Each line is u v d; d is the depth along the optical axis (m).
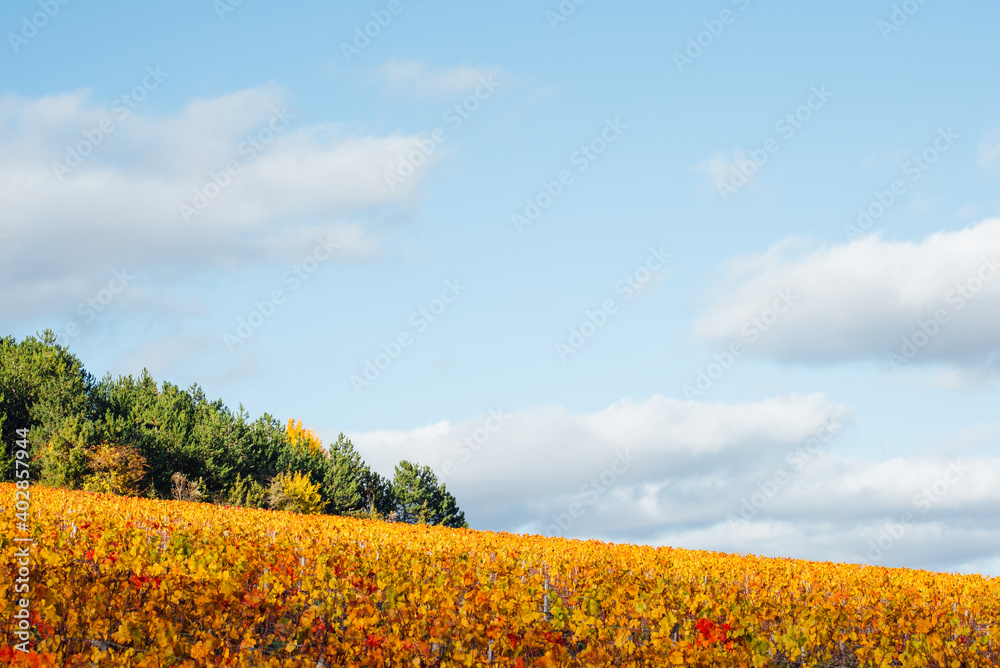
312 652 9.69
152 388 66.00
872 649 11.61
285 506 58.00
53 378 57.16
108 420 53.31
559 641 9.96
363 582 11.73
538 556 19.03
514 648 9.80
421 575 13.50
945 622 13.34
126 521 18.84
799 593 15.77
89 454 47.69
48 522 16.02
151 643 8.96
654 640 10.24
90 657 8.42
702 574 17.97
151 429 57.09
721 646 10.36
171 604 10.02
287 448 67.62
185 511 25.92
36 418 54.69
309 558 14.35
